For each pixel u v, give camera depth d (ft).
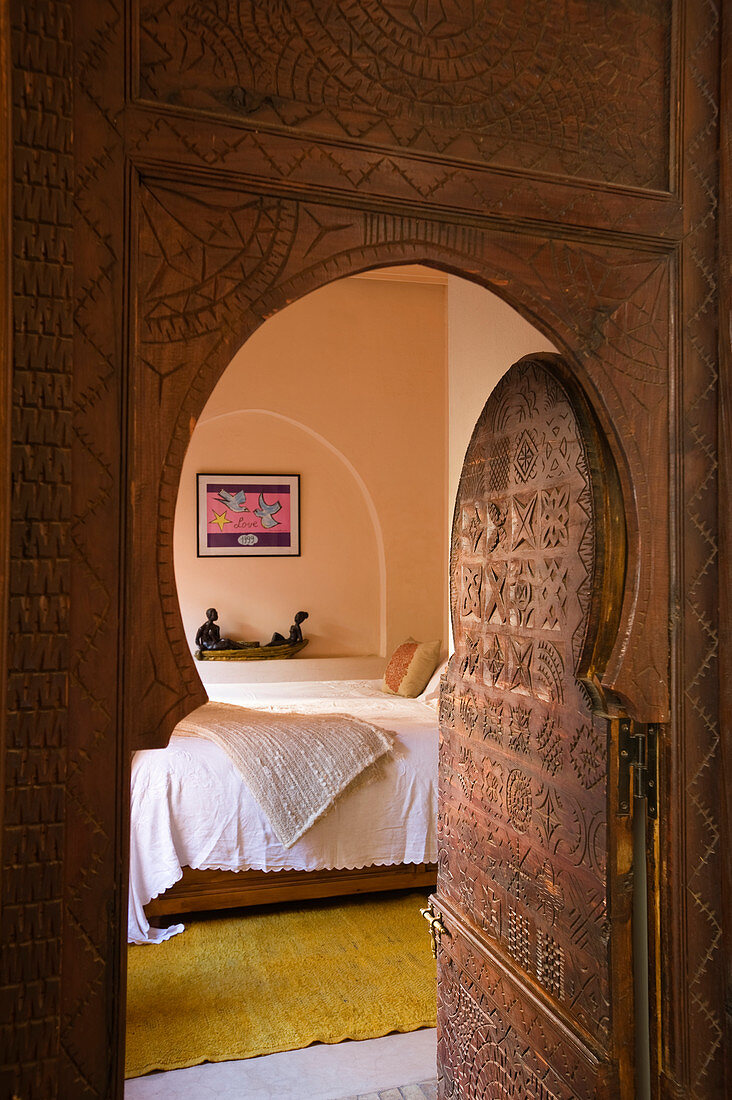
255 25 4.34
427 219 4.66
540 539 5.85
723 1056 5.14
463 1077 6.94
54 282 3.93
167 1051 8.89
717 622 5.24
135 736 4.08
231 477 21.48
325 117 4.45
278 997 10.08
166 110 4.12
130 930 11.47
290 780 12.07
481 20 4.79
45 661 3.90
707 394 5.25
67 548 3.94
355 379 21.09
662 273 5.19
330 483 22.03
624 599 5.12
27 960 3.86
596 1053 5.09
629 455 5.08
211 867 11.74
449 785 7.43
